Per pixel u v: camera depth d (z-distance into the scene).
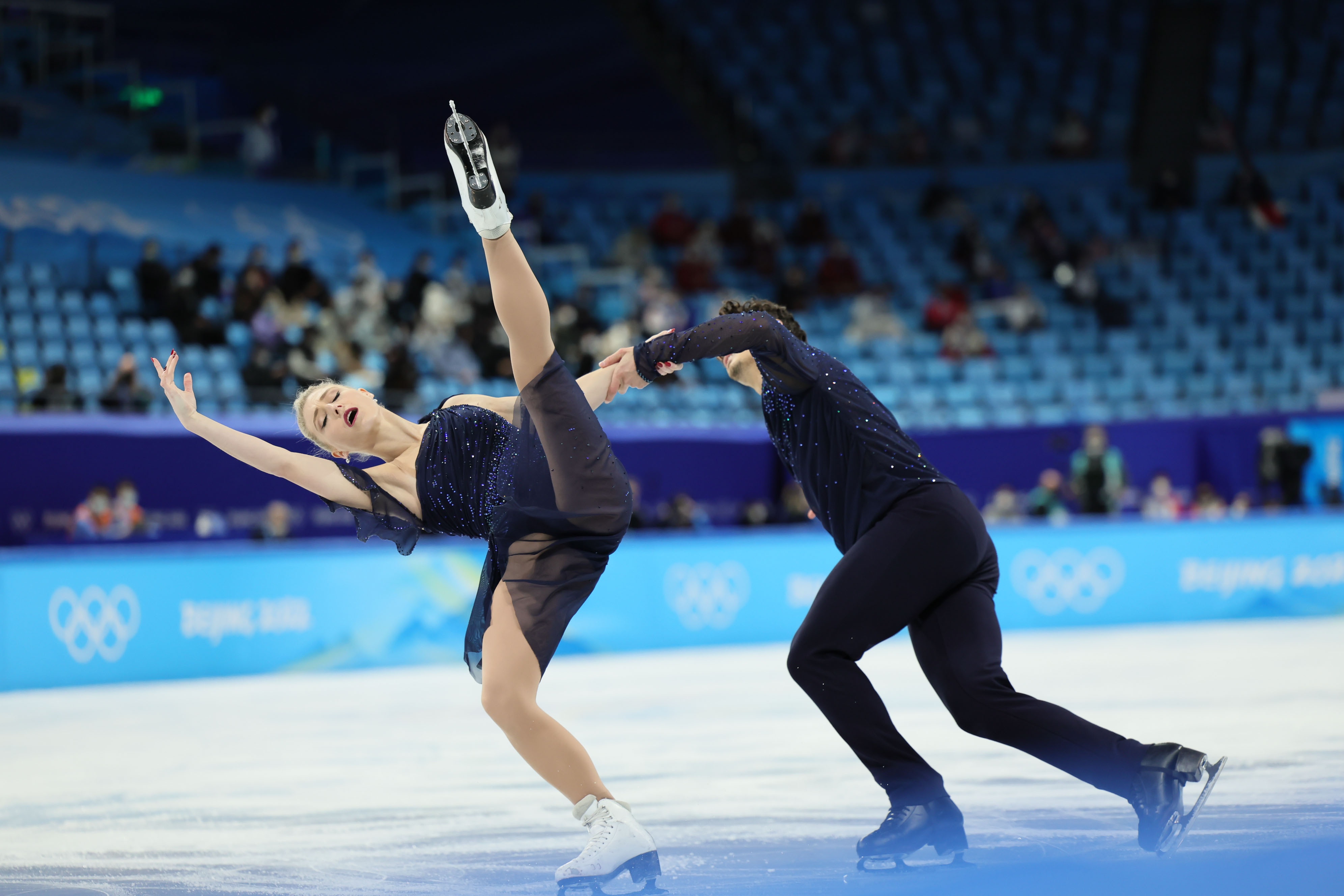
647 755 19.45
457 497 12.75
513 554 12.17
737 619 41.47
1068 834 12.76
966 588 12.66
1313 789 14.38
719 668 33.97
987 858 11.75
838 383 12.83
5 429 40.06
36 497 40.50
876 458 12.61
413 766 19.19
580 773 11.66
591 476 12.09
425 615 37.66
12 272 47.84
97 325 46.69
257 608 35.31
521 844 13.33
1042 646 36.81
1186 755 11.40
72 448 41.06
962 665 12.30
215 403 44.31
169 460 42.66
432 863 12.45
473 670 12.62
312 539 45.28
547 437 12.02
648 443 49.06
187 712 27.34
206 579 34.69
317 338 47.47
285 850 13.17
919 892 10.45
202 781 18.22
